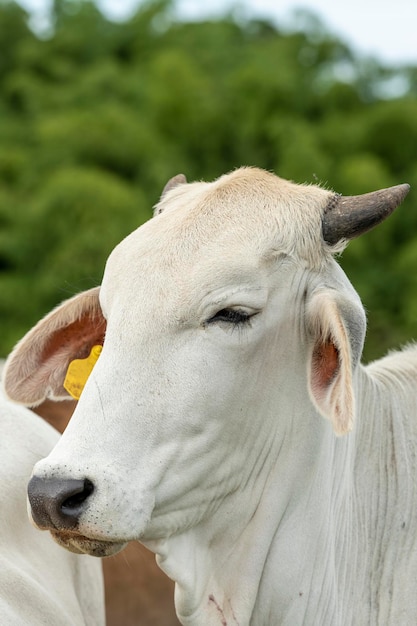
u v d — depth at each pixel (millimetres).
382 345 17891
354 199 7160
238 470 7070
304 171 20281
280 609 7293
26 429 8656
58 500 6441
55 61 26609
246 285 6746
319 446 7242
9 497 7996
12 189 21438
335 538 7488
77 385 7578
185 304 6660
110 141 21562
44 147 21828
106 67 25000
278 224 6949
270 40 27172
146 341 6672
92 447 6539
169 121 22453
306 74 24562
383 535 7684
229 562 7258
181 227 6902
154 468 6672
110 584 9766
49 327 7746
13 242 19594
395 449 7809
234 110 22609
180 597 7188
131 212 19328
